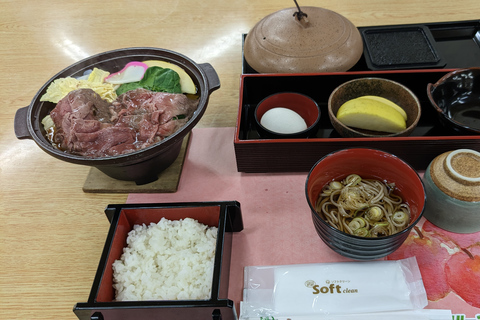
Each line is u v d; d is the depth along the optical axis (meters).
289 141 0.88
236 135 0.90
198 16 1.50
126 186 0.98
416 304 0.72
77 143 0.87
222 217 0.78
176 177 0.98
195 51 1.35
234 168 1.02
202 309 0.66
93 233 0.90
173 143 0.83
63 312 0.78
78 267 0.85
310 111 1.02
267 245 0.85
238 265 0.82
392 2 1.43
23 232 0.92
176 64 1.03
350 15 1.40
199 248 0.79
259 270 0.78
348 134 0.92
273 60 1.08
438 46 1.20
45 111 0.96
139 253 0.81
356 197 0.80
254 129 1.07
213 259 0.79
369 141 0.88
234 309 0.69
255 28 1.17
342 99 1.02
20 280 0.83
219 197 0.95
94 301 0.67
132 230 0.85
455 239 0.82
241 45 1.36
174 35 1.43
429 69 1.04
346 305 0.72
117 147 0.87
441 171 0.76
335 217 0.80
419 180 0.73
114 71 1.07
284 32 1.09
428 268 0.78
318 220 0.71
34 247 0.89
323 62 1.06
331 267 0.76
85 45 1.42
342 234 0.68
